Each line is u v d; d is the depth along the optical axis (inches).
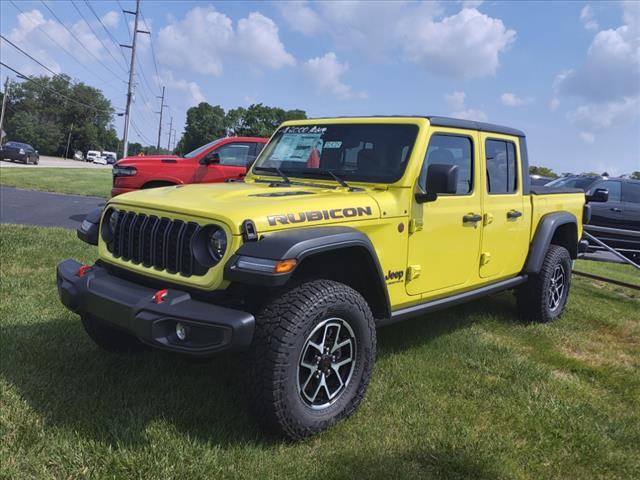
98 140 4237.2
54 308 186.1
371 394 141.0
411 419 128.6
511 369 162.9
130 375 142.4
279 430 112.9
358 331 124.8
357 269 134.3
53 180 804.6
